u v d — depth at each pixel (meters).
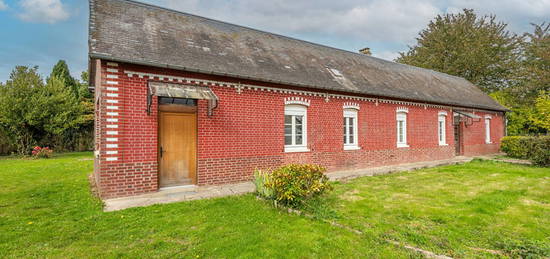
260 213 5.12
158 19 8.83
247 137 8.39
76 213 5.15
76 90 26.41
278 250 3.58
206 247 3.67
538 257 3.37
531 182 8.41
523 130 21.47
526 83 21.47
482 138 17.72
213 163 7.75
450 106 15.37
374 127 11.81
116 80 6.37
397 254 3.47
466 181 8.66
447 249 3.68
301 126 9.88
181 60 7.18
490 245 3.83
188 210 5.32
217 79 7.81
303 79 9.44
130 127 6.55
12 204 5.78
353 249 3.62
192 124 7.61
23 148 17.25
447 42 27.02
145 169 6.73
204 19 10.41
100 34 6.72
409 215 5.08
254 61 9.10
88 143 22.02
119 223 4.58
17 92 16.36
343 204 5.91
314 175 5.82
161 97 7.20
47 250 3.57
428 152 14.09
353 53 15.38
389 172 10.43
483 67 25.03
